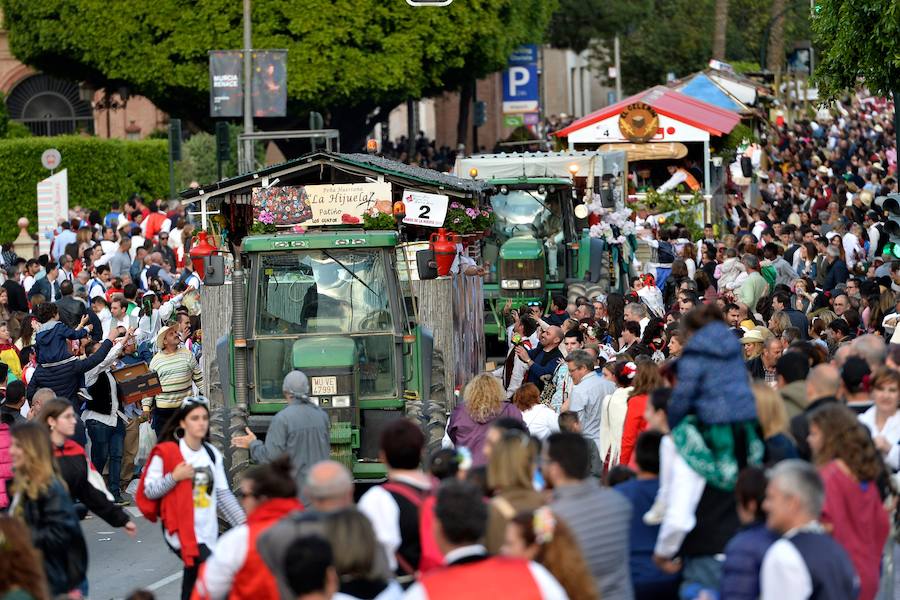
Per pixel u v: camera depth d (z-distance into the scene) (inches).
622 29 6894.7
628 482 869.2
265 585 819.4
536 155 2655.0
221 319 1593.3
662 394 893.2
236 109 3228.3
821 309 1772.9
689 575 838.5
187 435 1031.6
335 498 759.1
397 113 7239.2
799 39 7687.0
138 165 4370.1
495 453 780.0
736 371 829.2
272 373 1438.2
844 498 804.6
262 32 4566.9
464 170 2598.4
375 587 705.6
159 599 1205.1
